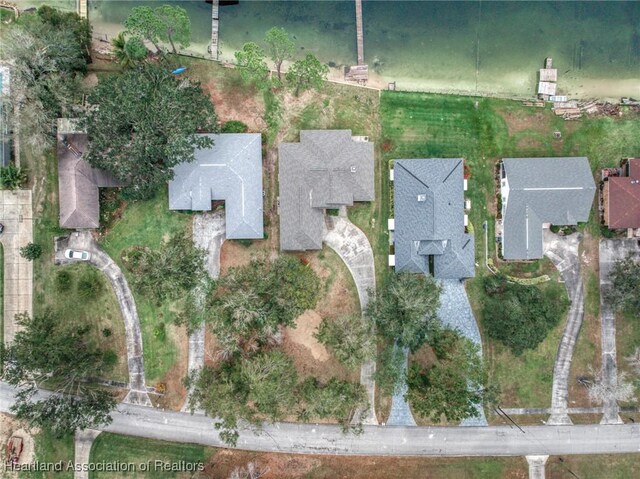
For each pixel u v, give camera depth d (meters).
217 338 43.75
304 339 46.91
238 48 48.75
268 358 41.06
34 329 41.38
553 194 45.19
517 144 47.97
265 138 47.12
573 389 47.62
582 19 49.03
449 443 47.34
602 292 47.69
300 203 44.88
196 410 47.25
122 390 46.94
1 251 46.53
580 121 48.22
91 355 43.19
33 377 43.12
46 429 46.34
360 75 48.06
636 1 48.66
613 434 47.59
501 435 47.44
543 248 47.50
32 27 43.09
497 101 48.31
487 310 45.75
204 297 42.28
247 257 47.25
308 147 45.25
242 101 47.44
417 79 48.72
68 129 45.03
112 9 48.66
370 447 47.22
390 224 46.94
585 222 46.56
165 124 40.16
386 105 48.00
